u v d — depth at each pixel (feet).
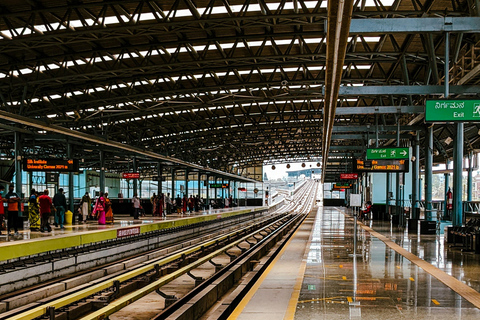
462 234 56.13
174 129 160.56
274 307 26.25
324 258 47.47
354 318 23.91
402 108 74.54
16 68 80.69
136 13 63.00
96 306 34.58
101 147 152.97
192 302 28.71
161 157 148.77
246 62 86.38
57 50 78.79
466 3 62.03
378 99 110.63
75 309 32.53
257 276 44.04
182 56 86.63
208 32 74.84
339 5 24.56
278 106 141.38
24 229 75.87
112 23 69.77
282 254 51.44
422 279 35.09
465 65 58.95
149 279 44.75
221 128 156.56
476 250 50.96
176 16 69.10
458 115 43.96
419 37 74.23
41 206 67.15
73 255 53.67
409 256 48.80
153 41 76.84
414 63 81.71
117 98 93.45
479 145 116.67
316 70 100.89
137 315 33.45
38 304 33.91
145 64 81.87
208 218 122.93
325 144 109.19
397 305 26.71
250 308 25.98
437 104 44.14
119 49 75.20
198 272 53.83
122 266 58.18
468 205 98.43
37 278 46.29
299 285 32.68
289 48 73.05
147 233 79.66
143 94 92.02
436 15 62.34
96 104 107.55
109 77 86.63
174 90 91.76
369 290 30.94
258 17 59.82
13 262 44.32
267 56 73.82
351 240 67.82
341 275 36.88
